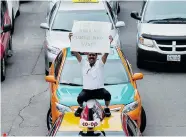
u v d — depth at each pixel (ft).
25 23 81.56
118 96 41.57
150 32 59.77
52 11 65.05
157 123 46.55
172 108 49.75
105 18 59.98
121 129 30.58
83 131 30.45
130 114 40.57
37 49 69.67
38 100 52.70
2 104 51.85
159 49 59.21
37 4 93.30
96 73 35.58
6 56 61.57
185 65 59.57
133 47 68.95
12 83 57.82
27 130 45.75
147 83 56.65
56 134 30.42
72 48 33.32
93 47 33.19
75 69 45.06
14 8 77.61
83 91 36.11
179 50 59.00
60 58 47.39
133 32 75.20
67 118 32.71
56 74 45.93
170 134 44.24
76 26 33.01
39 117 48.49
